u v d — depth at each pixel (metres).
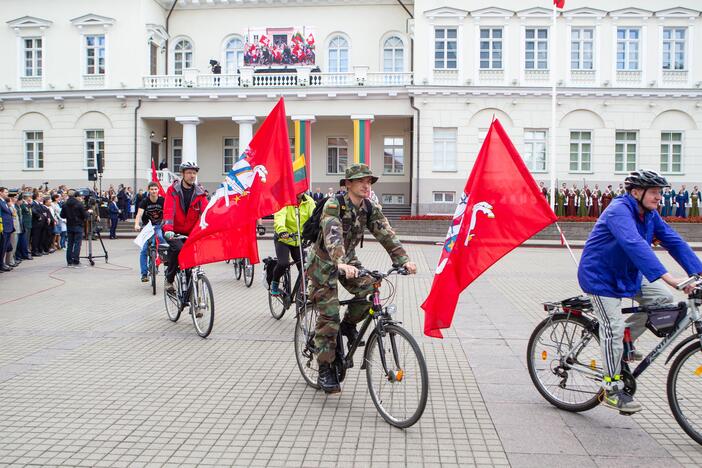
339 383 5.20
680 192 28.94
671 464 3.95
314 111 31.02
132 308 9.71
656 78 30.33
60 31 32.31
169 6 34.97
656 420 4.75
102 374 6.01
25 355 6.72
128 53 31.89
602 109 30.19
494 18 30.27
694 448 4.21
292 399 5.27
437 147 30.53
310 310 5.61
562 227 24.69
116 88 31.56
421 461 4.00
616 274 4.54
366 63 34.25
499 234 4.84
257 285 12.41
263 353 6.84
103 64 32.22
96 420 4.77
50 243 19.22
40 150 32.69
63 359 6.55
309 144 31.52
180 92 31.12
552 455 4.09
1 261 14.44
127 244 23.02
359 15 34.22
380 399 4.80
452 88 30.14
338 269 4.65
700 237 24.70
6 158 32.66
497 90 29.98
